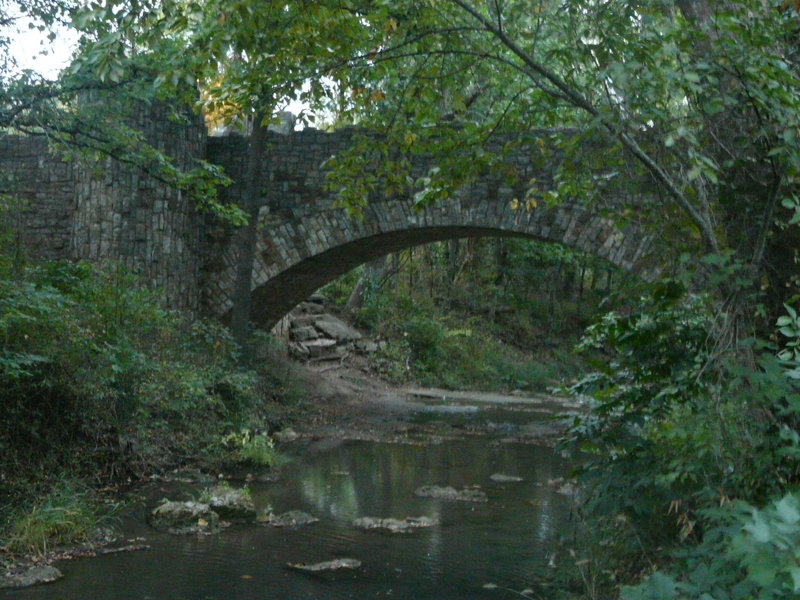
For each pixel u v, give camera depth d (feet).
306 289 66.49
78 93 38.42
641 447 17.29
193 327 50.29
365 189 21.57
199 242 59.00
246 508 30.40
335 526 29.14
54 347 32.68
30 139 54.95
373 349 91.15
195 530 28.02
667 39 15.76
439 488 35.42
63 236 54.49
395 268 107.55
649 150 17.57
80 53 34.53
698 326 16.83
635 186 18.12
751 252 16.38
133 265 53.52
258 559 24.82
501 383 98.02
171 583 22.35
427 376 93.66
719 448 14.43
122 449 35.83
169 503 29.17
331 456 45.32
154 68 32.14
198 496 32.71
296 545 26.48
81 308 36.83
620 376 17.87
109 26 24.81
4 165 54.90
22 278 35.65
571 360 113.29
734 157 16.69
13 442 31.14
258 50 19.07
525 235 55.62
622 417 17.80
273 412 55.16
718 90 16.37
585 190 19.47
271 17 18.88
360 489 36.09
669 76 15.58
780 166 15.61
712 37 17.35
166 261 55.57
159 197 55.01
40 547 25.25
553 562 23.47
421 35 18.84
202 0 20.18
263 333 59.31
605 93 17.33
